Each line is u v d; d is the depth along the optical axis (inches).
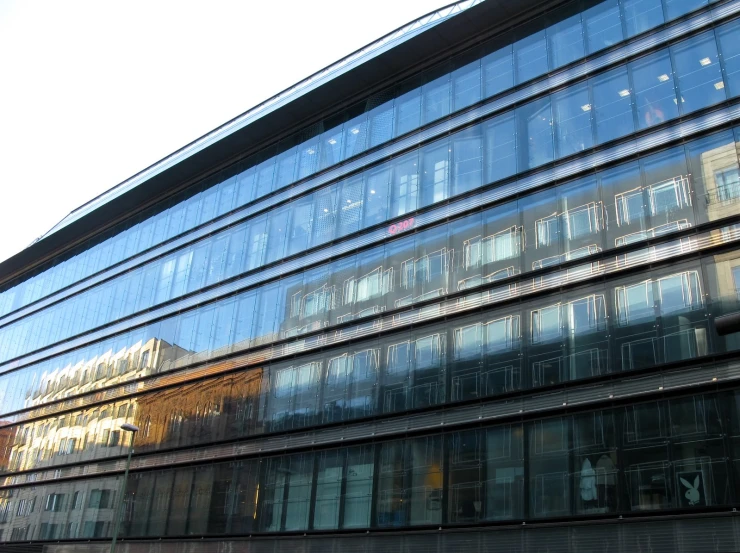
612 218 1057.5
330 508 1213.1
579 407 986.7
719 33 1053.2
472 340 1146.7
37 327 2201.0
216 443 1464.1
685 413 898.7
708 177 986.1
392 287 1298.0
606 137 1111.0
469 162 1277.1
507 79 1283.2
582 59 1191.6
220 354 1557.6
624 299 1003.3
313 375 1354.6
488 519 1017.5
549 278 1091.9
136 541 1502.2
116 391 1780.3
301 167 1590.8
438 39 1380.4
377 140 1454.2
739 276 915.4
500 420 1059.3
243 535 1321.4
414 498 1111.0
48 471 1854.1
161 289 1803.6
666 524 864.3
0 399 2196.1
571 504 948.0
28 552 1759.4
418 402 1168.8
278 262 1536.7
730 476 840.3
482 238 1202.6
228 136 1702.8
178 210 1871.3
